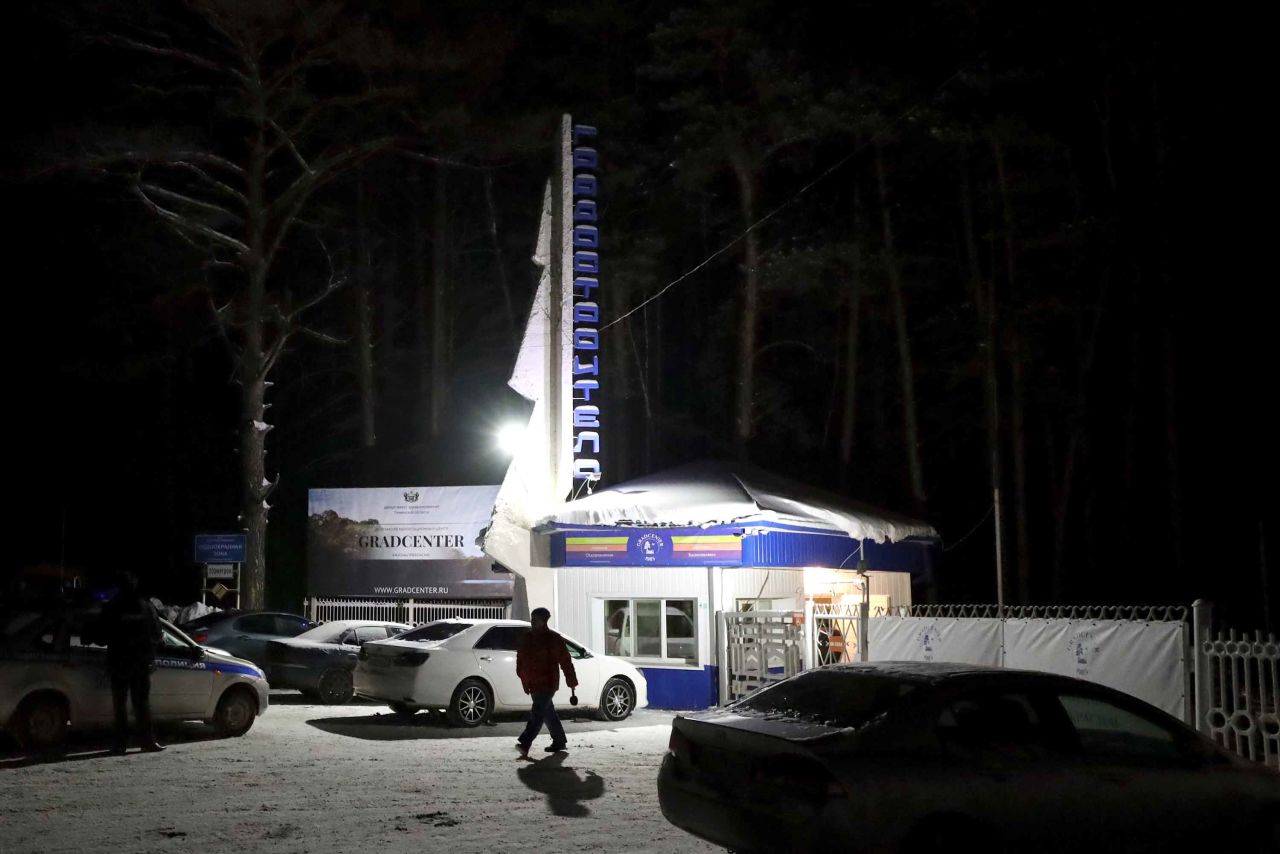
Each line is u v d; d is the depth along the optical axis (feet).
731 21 108.88
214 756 43.80
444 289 143.02
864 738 24.12
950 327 116.26
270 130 114.83
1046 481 132.26
